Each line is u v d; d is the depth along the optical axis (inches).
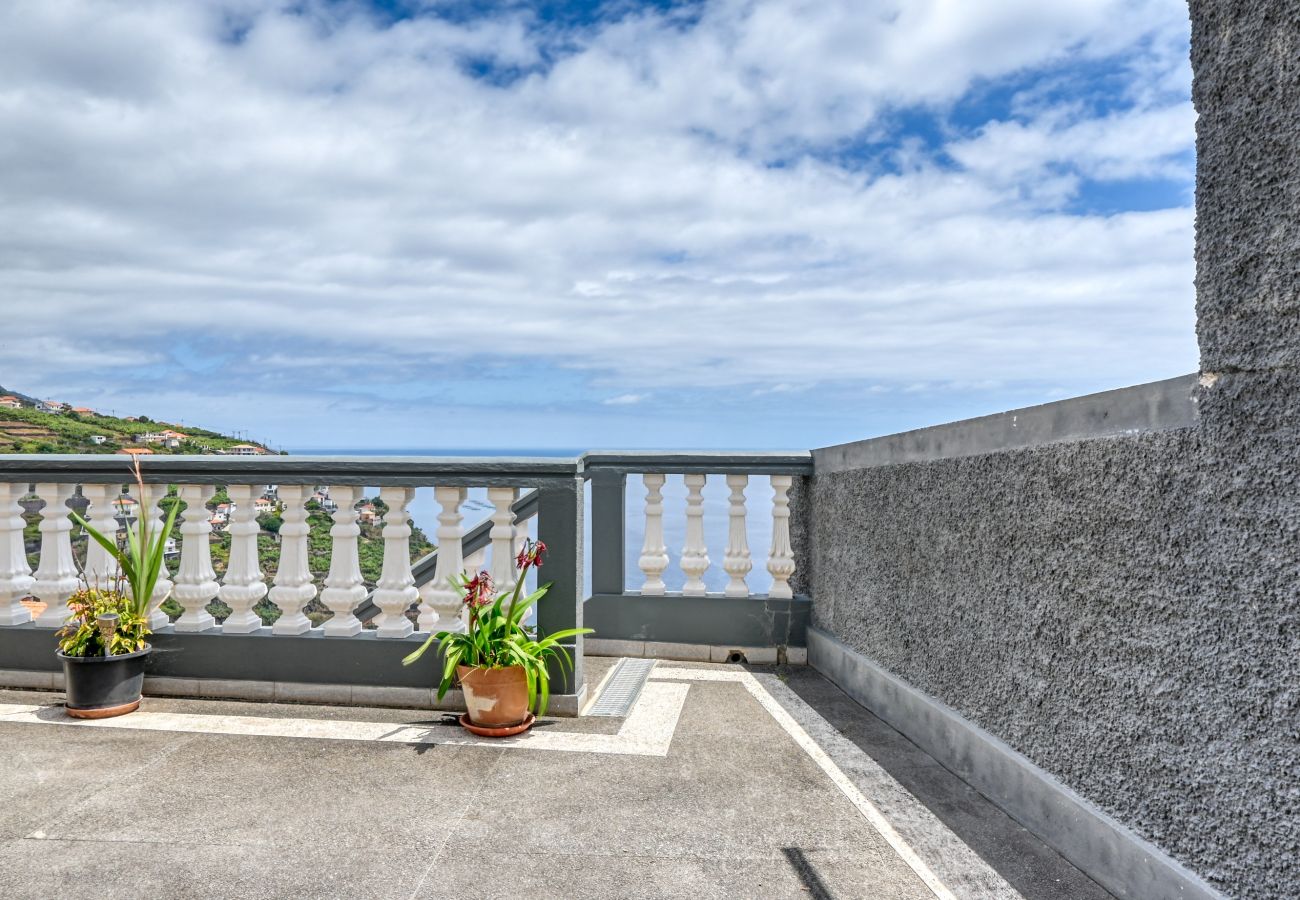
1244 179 84.9
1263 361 81.7
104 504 199.8
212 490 194.4
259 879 108.4
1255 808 82.4
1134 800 101.6
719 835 122.9
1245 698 83.7
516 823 126.3
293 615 193.8
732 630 235.1
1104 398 108.2
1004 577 133.5
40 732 166.6
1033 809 123.4
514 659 163.9
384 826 124.7
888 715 177.2
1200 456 90.1
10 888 105.3
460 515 190.9
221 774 145.0
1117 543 105.0
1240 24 86.3
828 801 135.9
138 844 118.0
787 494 241.6
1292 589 77.9
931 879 110.0
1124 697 103.5
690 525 241.0
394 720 177.5
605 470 240.5
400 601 188.4
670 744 163.8
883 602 183.3
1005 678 133.0
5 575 199.0
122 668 178.2
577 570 184.2
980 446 141.6
